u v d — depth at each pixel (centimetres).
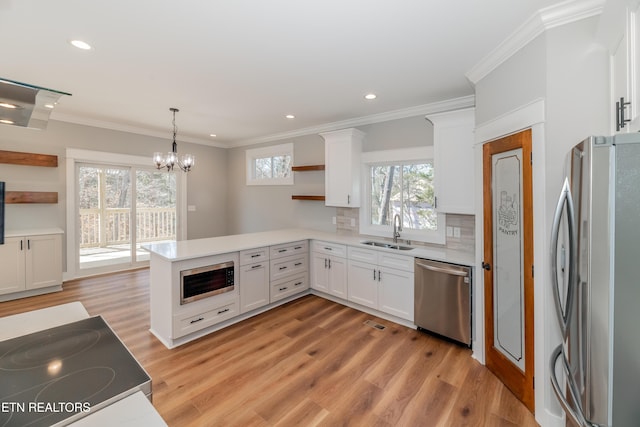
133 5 175
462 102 337
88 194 482
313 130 486
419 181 379
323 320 337
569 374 120
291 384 222
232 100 348
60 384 90
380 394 212
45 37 211
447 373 237
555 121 175
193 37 211
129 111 401
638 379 99
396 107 372
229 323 324
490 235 236
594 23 164
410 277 316
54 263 409
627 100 129
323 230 476
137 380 93
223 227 643
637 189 98
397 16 185
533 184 188
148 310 353
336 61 249
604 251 102
